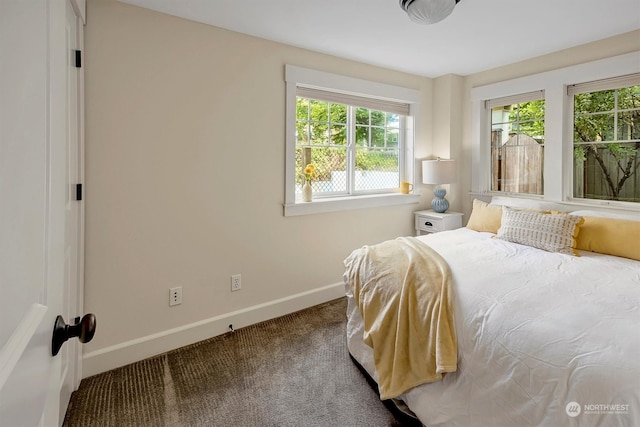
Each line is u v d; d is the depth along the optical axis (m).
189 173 2.25
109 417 1.62
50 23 0.56
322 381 1.90
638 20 2.30
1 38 0.38
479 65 3.23
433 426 1.39
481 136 3.50
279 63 2.61
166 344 2.21
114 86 1.96
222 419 1.62
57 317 0.63
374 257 1.97
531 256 2.11
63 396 1.58
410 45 2.70
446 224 3.36
